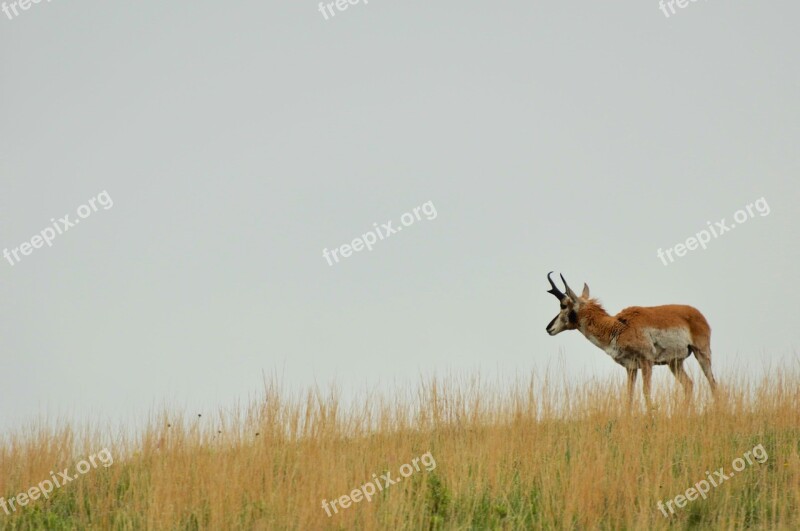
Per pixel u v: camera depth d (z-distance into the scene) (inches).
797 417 2048.5
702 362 2731.3
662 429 1941.4
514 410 2012.8
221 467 1728.6
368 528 1526.8
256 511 1621.6
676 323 2701.8
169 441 1879.9
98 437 1950.1
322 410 1935.3
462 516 1646.2
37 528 1638.8
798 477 1720.0
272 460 1770.4
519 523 1601.9
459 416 2026.3
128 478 1829.5
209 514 1620.3
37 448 1870.1
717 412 2068.2
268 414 1915.6
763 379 2187.5
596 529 1578.5
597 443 1812.3
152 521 1579.7
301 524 1550.2
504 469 1788.9
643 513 1579.7
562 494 1684.3
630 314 2723.9
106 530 1616.6
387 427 1958.7
